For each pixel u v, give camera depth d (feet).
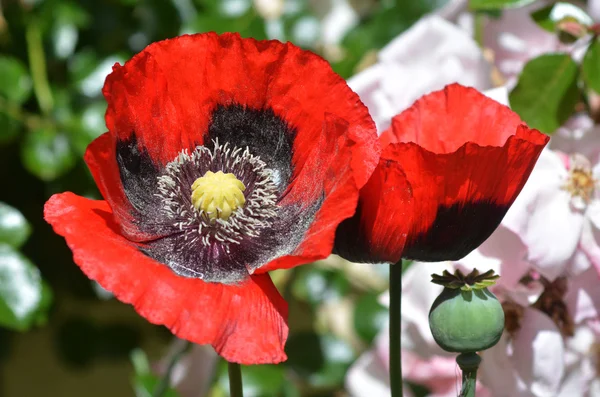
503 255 2.29
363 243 1.92
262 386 2.96
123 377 4.14
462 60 2.50
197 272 2.02
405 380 2.63
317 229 1.90
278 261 1.89
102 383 4.14
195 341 1.86
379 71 2.52
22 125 3.15
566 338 2.43
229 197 2.05
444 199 1.92
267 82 2.05
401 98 2.48
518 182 1.94
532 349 2.34
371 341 3.18
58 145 3.08
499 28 2.69
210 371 2.87
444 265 2.41
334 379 3.24
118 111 2.00
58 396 4.11
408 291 2.43
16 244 2.85
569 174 2.37
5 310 2.80
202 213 2.06
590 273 2.39
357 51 3.18
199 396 2.89
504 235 2.28
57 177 3.23
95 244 1.89
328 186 1.94
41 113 3.23
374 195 1.90
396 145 1.90
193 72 2.04
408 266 2.70
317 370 3.24
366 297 3.22
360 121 1.98
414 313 2.42
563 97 2.44
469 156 1.89
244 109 2.07
